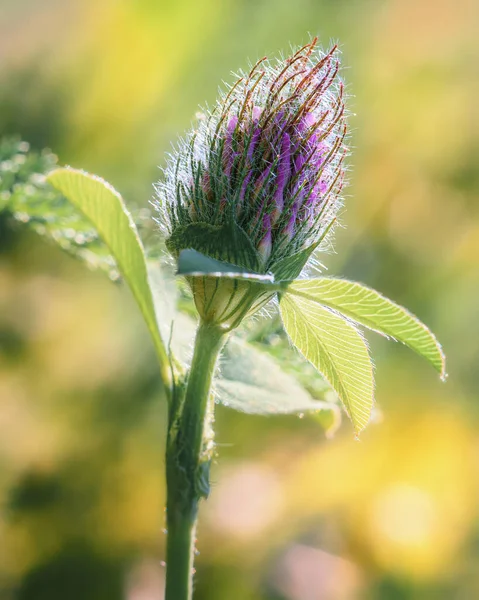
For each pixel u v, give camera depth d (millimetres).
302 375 219
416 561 303
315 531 310
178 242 188
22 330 355
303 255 190
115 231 196
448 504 322
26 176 224
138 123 388
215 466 324
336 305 189
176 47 395
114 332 359
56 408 340
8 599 291
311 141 190
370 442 335
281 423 337
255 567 297
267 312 203
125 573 300
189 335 206
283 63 193
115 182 380
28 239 340
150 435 338
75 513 312
